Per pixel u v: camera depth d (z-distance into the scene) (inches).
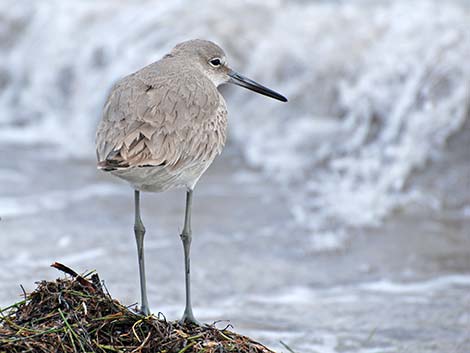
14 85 911.7
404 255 578.9
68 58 884.0
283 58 799.7
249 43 824.9
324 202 661.3
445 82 730.8
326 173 709.9
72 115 854.5
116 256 561.9
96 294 375.2
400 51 760.3
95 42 875.4
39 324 362.9
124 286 517.0
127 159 382.9
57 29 907.4
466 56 740.0
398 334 465.7
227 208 653.9
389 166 694.5
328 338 460.1
